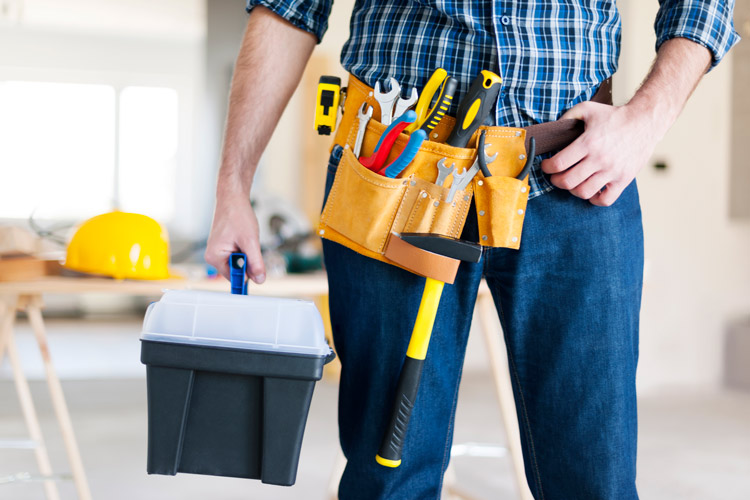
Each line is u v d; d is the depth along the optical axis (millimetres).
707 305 4879
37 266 1985
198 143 7621
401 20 979
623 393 971
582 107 921
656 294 4785
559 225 950
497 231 921
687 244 4832
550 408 984
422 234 903
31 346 5848
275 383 867
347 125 1013
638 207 1019
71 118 9586
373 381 999
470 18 937
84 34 9430
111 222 2045
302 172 7004
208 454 887
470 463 3141
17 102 9492
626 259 978
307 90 6734
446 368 1017
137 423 3598
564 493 999
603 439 966
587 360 963
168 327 868
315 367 862
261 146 1115
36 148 9578
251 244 1066
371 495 1011
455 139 919
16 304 2018
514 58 933
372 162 954
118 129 9633
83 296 7871
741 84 4812
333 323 1068
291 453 873
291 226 3109
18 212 9625
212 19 7484
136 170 9711
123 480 2734
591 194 917
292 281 2082
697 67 953
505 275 981
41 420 3619
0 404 3953
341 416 1054
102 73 9531
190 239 8609
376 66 992
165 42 9547
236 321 869
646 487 2795
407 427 960
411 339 938
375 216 947
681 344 4844
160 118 9656
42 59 9453
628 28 4574
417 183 939
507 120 941
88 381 4586
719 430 3697
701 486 2814
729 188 4875
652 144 915
